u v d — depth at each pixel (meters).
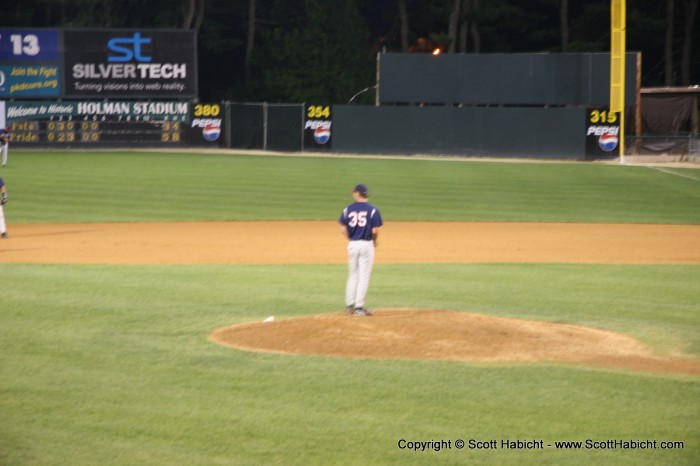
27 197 89.69
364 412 26.16
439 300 42.91
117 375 29.53
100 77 151.75
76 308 39.75
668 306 42.12
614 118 137.12
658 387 28.91
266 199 90.56
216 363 30.94
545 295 44.59
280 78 193.75
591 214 82.25
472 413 26.20
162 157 135.75
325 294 43.91
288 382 28.83
